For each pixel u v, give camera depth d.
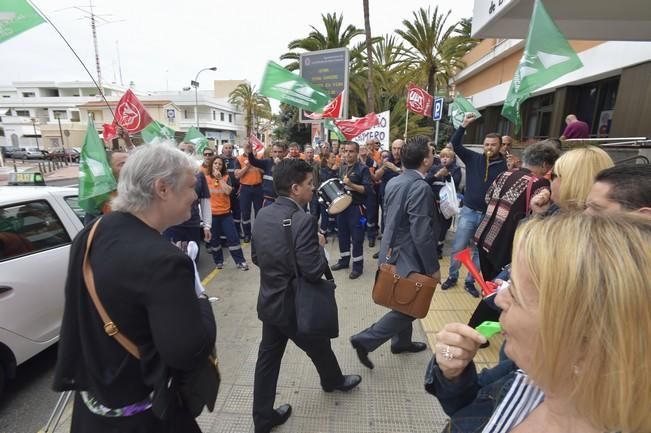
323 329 1.93
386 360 2.84
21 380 2.84
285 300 1.92
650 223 0.49
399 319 2.48
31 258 2.73
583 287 0.45
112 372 1.11
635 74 7.02
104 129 8.90
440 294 4.01
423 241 2.32
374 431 2.16
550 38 2.77
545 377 0.52
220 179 4.97
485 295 1.45
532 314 0.54
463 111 5.20
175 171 1.17
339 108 7.07
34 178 3.74
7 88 60.97
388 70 20.47
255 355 3.01
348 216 4.80
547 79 2.79
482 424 0.80
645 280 0.42
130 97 4.63
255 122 50.38
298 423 2.23
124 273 1.03
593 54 8.37
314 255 1.89
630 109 7.13
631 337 0.42
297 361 2.86
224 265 5.35
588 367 0.46
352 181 4.55
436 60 17.98
